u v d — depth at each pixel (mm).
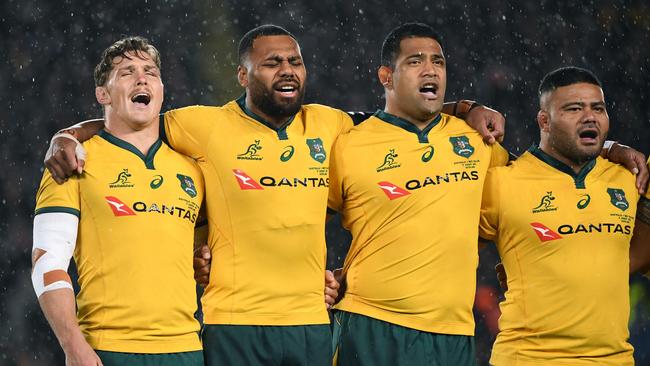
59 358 38375
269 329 17734
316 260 18109
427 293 18281
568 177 19016
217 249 18047
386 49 19094
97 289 16938
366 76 44094
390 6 44469
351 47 44188
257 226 17797
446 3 44188
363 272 18656
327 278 18672
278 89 17938
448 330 18406
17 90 42812
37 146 42219
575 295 18531
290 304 17859
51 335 38562
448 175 18516
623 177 19281
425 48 18719
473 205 18609
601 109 18984
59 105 42875
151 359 16828
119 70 17469
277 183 17891
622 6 42625
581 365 18516
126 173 17281
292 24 44250
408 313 18328
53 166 16891
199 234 18641
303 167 18094
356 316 18641
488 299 37969
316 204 18094
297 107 18125
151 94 17500
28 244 40312
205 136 18062
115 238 16969
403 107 18797
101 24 43594
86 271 17047
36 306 39031
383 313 18438
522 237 18859
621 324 18766
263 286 17781
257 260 17812
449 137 18859
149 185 17312
